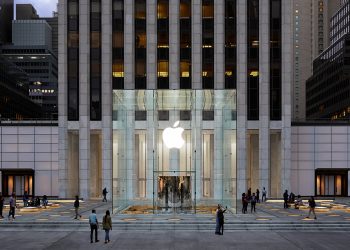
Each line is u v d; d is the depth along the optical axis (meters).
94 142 65.69
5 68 140.50
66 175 63.31
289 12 63.66
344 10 159.88
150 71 63.41
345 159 66.31
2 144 66.69
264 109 63.03
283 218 38.75
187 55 63.88
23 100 162.88
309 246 28.23
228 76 63.59
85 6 63.44
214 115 42.31
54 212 44.22
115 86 63.50
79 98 63.28
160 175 41.28
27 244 28.92
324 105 147.88
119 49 63.88
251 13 64.00
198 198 42.41
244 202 43.12
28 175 66.75
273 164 67.44
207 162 43.50
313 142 66.44
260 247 27.86
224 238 31.14
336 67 134.88
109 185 62.50
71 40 63.78
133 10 63.91
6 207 49.59
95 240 29.67
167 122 41.84
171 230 34.59
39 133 66.62
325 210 45.25
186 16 64.06
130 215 40.09
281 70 63.66
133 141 42.56
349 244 29.00
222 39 63.53
